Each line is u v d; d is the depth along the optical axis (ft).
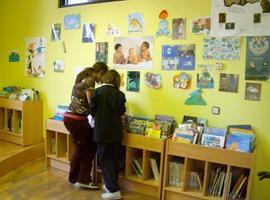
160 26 9.50
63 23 11.79
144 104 10.05
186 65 9.16
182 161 8.80
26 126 12.26
